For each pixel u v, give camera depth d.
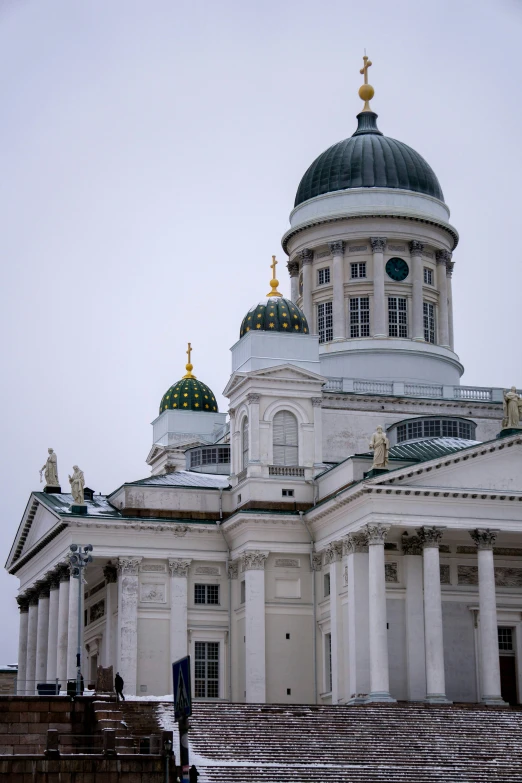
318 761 79.81
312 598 113.38
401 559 106.50
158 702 85.69
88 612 125.62
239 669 114.06
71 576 112.69
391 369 131.00
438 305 137.12
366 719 89.50
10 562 135.75
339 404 121.69
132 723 82.88
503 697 108.50
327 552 110.75
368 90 146.62
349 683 103.94
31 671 127.94
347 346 132.25
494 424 125.69
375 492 101.69
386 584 105.62
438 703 98.38
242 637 113.69
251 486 114.44
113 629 115.81
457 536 107.69
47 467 125.75
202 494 118.12
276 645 112.00
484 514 103.81
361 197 136.12
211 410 151.25
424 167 140.38
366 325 134.12
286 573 113.62
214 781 73.94
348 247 135.75
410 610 105.25
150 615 113.81
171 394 151.50
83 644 125.12
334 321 134.12
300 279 139.75
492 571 103.25
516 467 105.12
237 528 114.75
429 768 79.88
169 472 145.62
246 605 112.19
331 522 109.81
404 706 95.06
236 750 80.19
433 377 132.62
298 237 138.62
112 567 117.06
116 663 113.62
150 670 112.69
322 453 119.06
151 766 71.81
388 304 134.38
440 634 101.12
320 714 89.69
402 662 104.62
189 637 114.75
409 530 105.56
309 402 117.69
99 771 71.19
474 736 87.19
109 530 114.19
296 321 119.56
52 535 117.19
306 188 140.75
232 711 87.81
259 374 116.31
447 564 108.75
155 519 115.31
